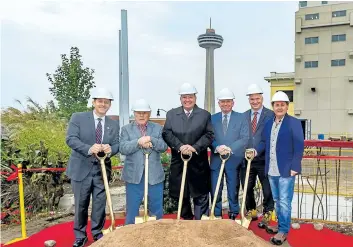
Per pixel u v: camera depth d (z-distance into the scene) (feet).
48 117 39.81
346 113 109.09
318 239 13.87
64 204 23.61
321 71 111.34
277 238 12.70
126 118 33.50
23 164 21.04
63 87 52.90
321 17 110.22
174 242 7.89
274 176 12.87
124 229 8.44
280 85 120.88
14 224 19.66
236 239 8.09
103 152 11.28
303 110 113.39
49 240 13.38
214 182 14.01
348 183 31.83
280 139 12.51
